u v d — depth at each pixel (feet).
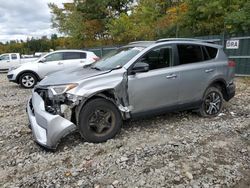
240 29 39.63
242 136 16.37
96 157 13.74
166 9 88.84
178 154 13.96
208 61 19.65
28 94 33.27
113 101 15.61
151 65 17.08
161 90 17.13
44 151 14.61
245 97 26.53
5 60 73.56
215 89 19.98
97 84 15.11
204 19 51.90
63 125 14.17
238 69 39.24
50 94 14.78
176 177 11.84
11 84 44.96
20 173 12.50
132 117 16.49
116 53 18.72
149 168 12.60
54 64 40.57
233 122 18.86
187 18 53.88
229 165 12.91
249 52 37.58
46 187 11.31
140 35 76.38
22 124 19.45
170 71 17.52
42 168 12.87
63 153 14.25
